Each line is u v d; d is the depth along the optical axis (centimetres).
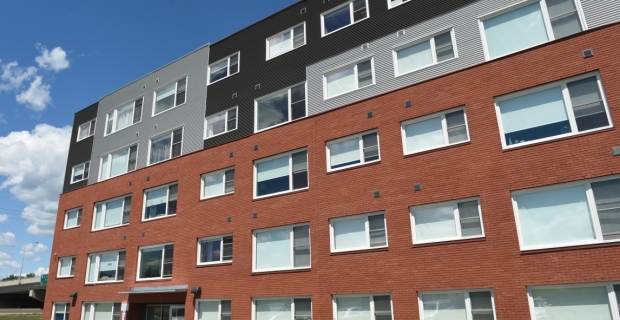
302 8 2045
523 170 1284
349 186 1605
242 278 1781
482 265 1273
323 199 1655
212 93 2233
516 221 1259
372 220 1533
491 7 1496
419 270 1373
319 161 1716
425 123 1520
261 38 2147
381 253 1462
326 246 1591
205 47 2375
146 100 2570
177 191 2180
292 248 1695
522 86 1351
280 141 1866
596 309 1105
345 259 1535
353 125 1672
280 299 1673
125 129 2619
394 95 1605
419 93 1551
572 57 1292
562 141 1248
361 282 1476
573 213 1195
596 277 1109
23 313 5903
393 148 1545
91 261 2469
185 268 1991
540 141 1281
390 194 1502
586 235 1163
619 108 1186
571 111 1262
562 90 1295
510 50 1432
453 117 1470
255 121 2002
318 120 1777
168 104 2438
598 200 1170
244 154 1967
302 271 1625
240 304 1753
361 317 1465
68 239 2653
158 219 2200
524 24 1428
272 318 1673
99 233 2469
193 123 2250
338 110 1733
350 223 1580
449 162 1417
